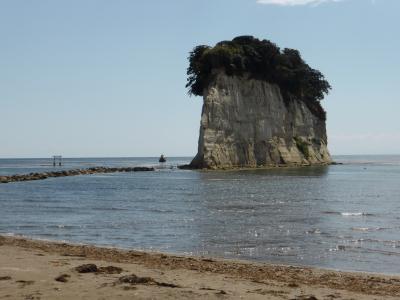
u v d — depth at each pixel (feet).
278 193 174.29
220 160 361.51
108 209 123.75
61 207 129.49
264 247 70.18
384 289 44.73
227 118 373.20
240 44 417.49
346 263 59.57
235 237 79.00
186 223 96.12
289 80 434.71
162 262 55.72
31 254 57.88
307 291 42.24
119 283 40.93
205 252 66.49
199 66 385.70
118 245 72.28
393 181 254.27
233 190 187.73
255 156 391.65
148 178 280.72
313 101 476.95
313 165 442.09
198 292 39.04
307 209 123.54
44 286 39.73
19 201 148.25
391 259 61.87
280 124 419.13
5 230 87.66
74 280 42.06
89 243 74.18
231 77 388.37
